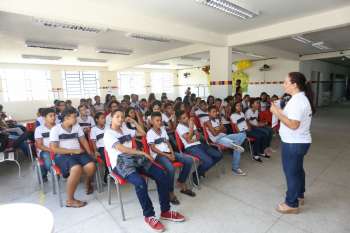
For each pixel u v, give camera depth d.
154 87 13.38
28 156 3.74
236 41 5.50
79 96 10.76
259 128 3.88
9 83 9.09
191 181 2.71
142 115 4.41
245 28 5.00
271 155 3.82
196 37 4.95
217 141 3.17
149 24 4.08
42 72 9.76
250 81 11.07
